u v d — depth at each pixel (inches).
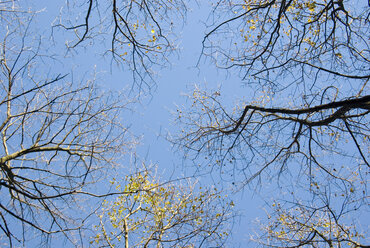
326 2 263.9
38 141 248.5
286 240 233.6
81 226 214.7
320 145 251.1
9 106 245.1
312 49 236.7
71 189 230.1
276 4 264.7
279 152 257.9
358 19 239.3
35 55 220.2
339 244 220.7
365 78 219.0
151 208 306.8
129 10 249.6
